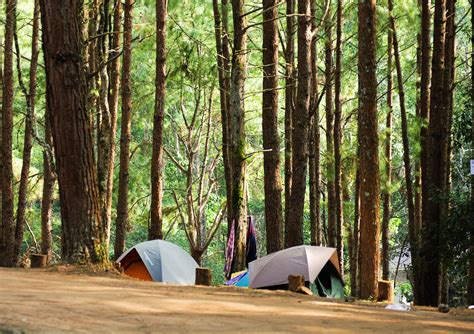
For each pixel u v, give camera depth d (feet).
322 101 138.00
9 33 90.38
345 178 106.22
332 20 102.06
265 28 78.38
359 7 64.28
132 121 136.67
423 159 84.48
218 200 163.53
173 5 99.09
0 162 93.45
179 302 32.48
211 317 28.07
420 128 83.66
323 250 69.62
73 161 49.88
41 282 39.22
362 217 63.26
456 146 81.30
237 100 75.61
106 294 34.27
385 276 101.24
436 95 73.51
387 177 95.96
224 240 166.09
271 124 78.28
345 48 127.13
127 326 25.00
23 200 95.25
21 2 116.06
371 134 63.46
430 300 70.28
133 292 36.19
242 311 30.68
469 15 122.52
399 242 148.46
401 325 28.50
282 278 67.46
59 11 49.80
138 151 144.05
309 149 99.60
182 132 157.69
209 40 112.16
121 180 97.35
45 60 50.55
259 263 69.46
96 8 83.20
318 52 125.18
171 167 159.22
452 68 82.48
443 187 72.43
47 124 99.19
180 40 104.78
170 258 79.82
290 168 91.76
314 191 100.27
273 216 77.51
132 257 79.82
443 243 66.39
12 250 88.22
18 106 120.88
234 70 75.51
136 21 116.57
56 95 49.90
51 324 24.85
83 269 48.24
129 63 97.25
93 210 50.31
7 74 90.43
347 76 120.47
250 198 169.48
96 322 25.62
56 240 147.95
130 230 139.44
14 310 27.61
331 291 70.64
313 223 99.50
